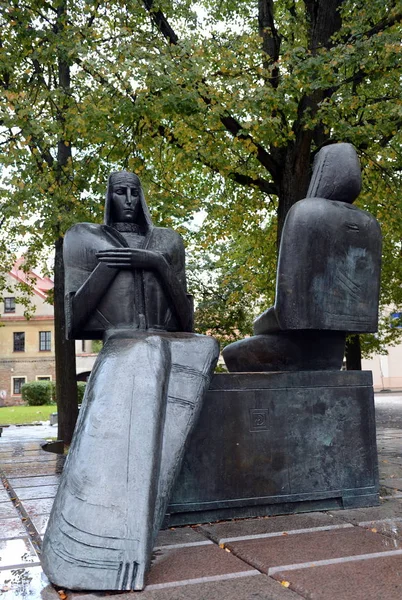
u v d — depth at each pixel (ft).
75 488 10.35
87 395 11.84
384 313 76.64
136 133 31.48
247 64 30.91
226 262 53.52
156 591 9.22
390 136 34.55
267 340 15.97
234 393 14.12
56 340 34.65
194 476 13.50
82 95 30.63
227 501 13.67
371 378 15.53
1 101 28.78
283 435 14.43
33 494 17.08
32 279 48.65
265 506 14.12
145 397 11.38
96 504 10.05
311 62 27.55
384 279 52.95
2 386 128.77
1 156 28.27
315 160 16.26
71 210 30.14
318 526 12.96
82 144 32.45
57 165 31.42
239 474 13.91
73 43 28.14
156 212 34.09
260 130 29.01
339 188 15.52
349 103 29.09
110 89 28.63
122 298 14.23
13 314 130.11
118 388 11.48
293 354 15.72
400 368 121.90
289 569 10.03
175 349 12.93
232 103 27.73
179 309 14.76
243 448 14.02
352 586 9.18
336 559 10.50
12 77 31.42
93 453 10.67
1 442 33.53
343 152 15.64
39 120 28.58
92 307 14.14
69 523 9.93
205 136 31.50
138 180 15.84
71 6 29.89
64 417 34.19
